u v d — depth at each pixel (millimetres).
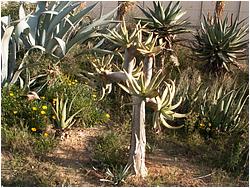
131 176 3488
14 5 7562
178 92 4719
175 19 5582
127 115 4570
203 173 3711
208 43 5957
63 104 4273
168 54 5672
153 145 4145
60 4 5328
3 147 3719
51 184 3330
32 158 3641
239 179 3674
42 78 4859
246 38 6883
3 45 4426
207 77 5883
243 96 4871
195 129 4410
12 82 4512
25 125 4027
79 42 5074
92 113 4398
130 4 6828
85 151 3896
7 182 3291
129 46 3396
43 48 4676
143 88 3209
